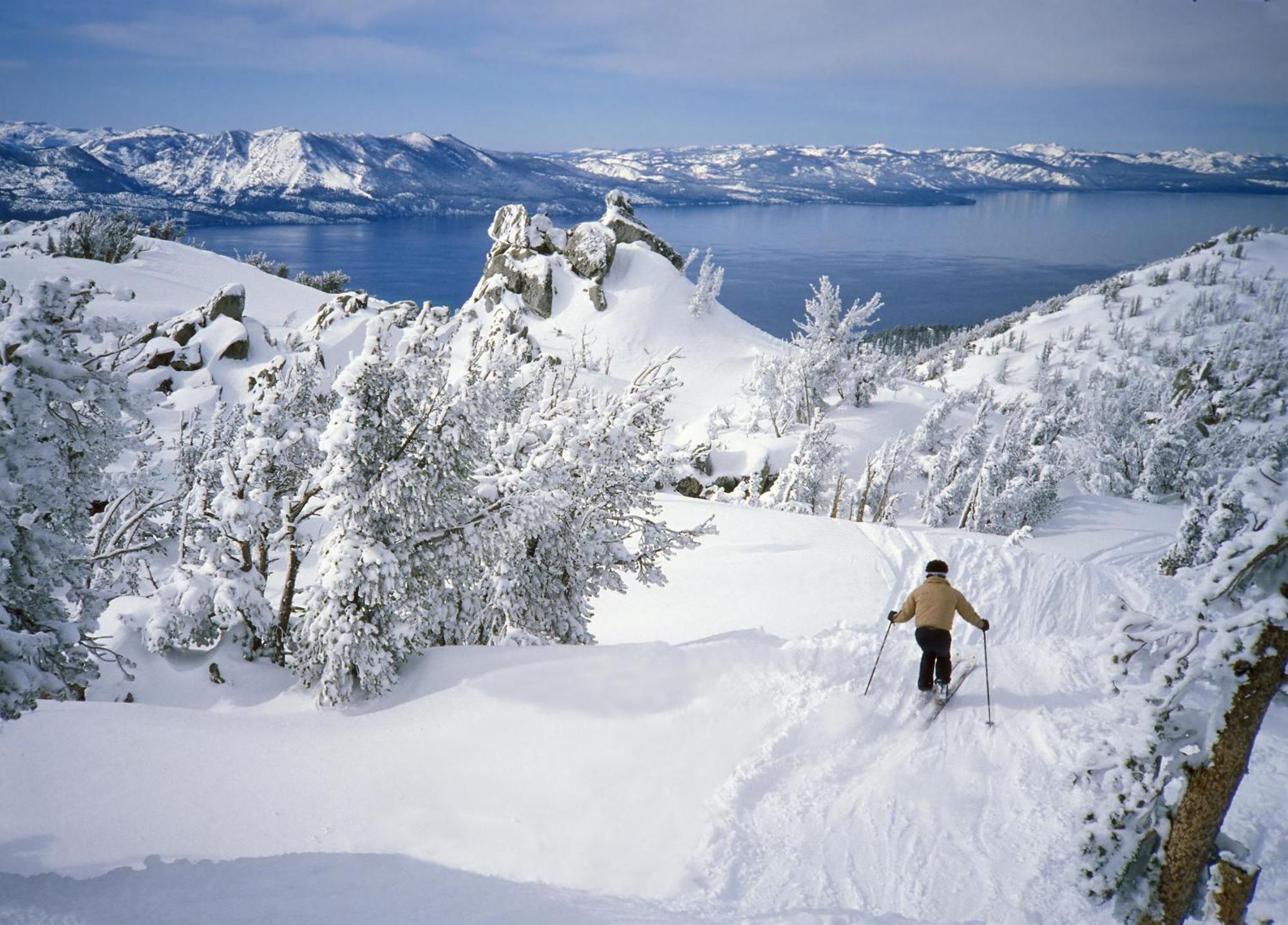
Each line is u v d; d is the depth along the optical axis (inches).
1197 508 807.7
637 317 2464.3
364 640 372.2
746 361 2385.6
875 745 279.3
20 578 276.7
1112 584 705.6
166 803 276.1
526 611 485.4
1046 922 196.2
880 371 1975.9
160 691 417.7
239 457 442.9
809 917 177.5
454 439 383.9
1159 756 156.8
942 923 179.5
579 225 2608.3
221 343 1384.1
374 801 273.4
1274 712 336.8
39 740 320.8
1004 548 799.1
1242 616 139.1
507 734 304.8
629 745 287.0
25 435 262.8
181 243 2497.5
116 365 303.6
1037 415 1521.9
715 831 235.3
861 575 724.0
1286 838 243.6
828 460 1406.3
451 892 194.4
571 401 518.3
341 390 377.1
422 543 405.4
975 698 307.6
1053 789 247.9
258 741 326.6
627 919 174.4
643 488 517.3
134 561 573.3
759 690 316.2
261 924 167.9
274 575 695.1
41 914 175.0
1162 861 154.9
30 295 271.9
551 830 245.1
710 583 730.8
